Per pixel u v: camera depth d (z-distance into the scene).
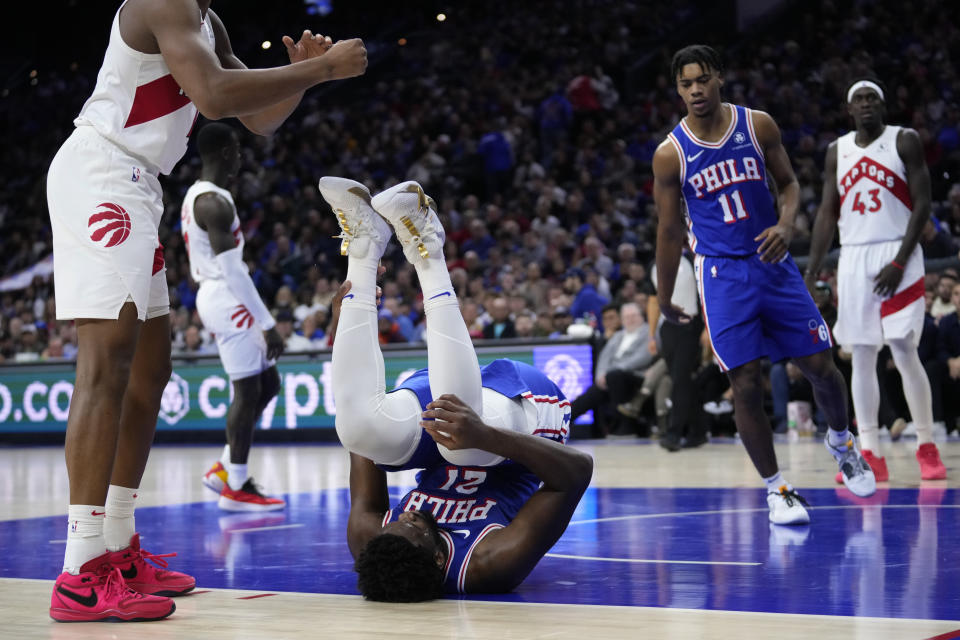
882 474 11.37
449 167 35.59
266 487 13.09
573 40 41.19
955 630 4.71
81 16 45.94
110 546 6.02
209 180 11.11
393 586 5.65
